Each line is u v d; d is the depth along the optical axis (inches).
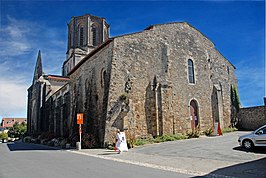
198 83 1007.0
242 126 1123.3
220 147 583.5
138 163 453.4
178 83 938.1
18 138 2536.9
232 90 1155.3
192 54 1023.6
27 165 441.1
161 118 838.5
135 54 850.1
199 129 917.2
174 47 967.0
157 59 901.2
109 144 743.1
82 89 1049.5
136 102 813.2
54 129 1464.1
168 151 585.9
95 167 407.8
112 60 796.6
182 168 393.1
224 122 1061.8
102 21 1638.8
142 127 807.7
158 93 857.5
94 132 868.6
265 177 318.0
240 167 381.1
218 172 355.6
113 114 762.2
